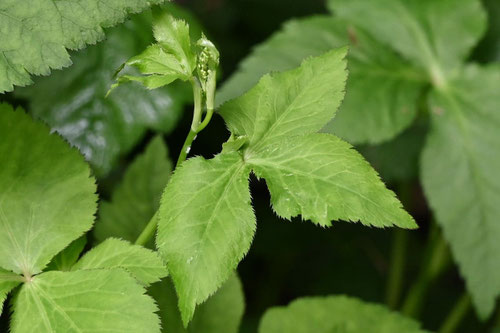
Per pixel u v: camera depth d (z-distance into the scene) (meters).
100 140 0.92
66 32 0.70
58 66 0.69
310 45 1.03
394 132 0.97
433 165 0.99
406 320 0.82
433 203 0.97
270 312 0.82
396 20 1.07
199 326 0.77
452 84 1.03
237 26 1.51
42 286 0.68
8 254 0.69
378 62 1.04
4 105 0.70
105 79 0.94
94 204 0.70
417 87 1.02
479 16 1.07
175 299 0.77
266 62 1.00
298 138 0.68
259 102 0.69
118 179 1.04
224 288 0.78
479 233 0.94
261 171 0.67
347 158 0.67
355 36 1.05
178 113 0.96
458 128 0.99
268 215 1.42
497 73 1.02
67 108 0.92
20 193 0.70
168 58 0.67
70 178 0.70
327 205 0.66
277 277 1.42
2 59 0.69
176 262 0.66
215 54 0.66
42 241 0.69
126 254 0.69
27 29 0.69
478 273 0.93
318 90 0.69
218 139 1.24
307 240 1.41
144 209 0.79
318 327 0.82
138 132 0.94
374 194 0.66
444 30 1.07
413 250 1.52
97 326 0.66
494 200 0.95
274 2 1.51
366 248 1.48
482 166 0.97
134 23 0.94
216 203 0.67
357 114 0.97
